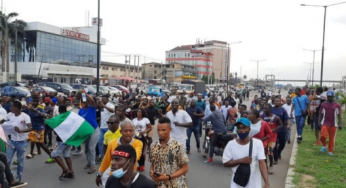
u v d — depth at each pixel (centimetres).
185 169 424
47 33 5912
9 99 1195
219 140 952
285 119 953
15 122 711
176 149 419
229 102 1363
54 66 5959
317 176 768
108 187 320
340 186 688
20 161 725
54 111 1202
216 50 13788
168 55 12875
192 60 12281
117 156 311
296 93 1262
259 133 720
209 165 942
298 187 693
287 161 995
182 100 1892
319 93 1293
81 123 778
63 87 3666
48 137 1223
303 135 1441
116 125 642
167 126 424
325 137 1012
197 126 1123
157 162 423
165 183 415
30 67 5662
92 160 833
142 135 839
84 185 735
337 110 997
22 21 5328
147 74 10719
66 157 782
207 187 739
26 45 5784
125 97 2409
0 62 5600
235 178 444
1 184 450
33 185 730
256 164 447
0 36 5384
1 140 645
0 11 5028
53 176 802
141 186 312
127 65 9938
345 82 5784
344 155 984
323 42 2798
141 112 868
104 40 7512
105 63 8925
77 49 6719
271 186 748
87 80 6197
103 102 935
